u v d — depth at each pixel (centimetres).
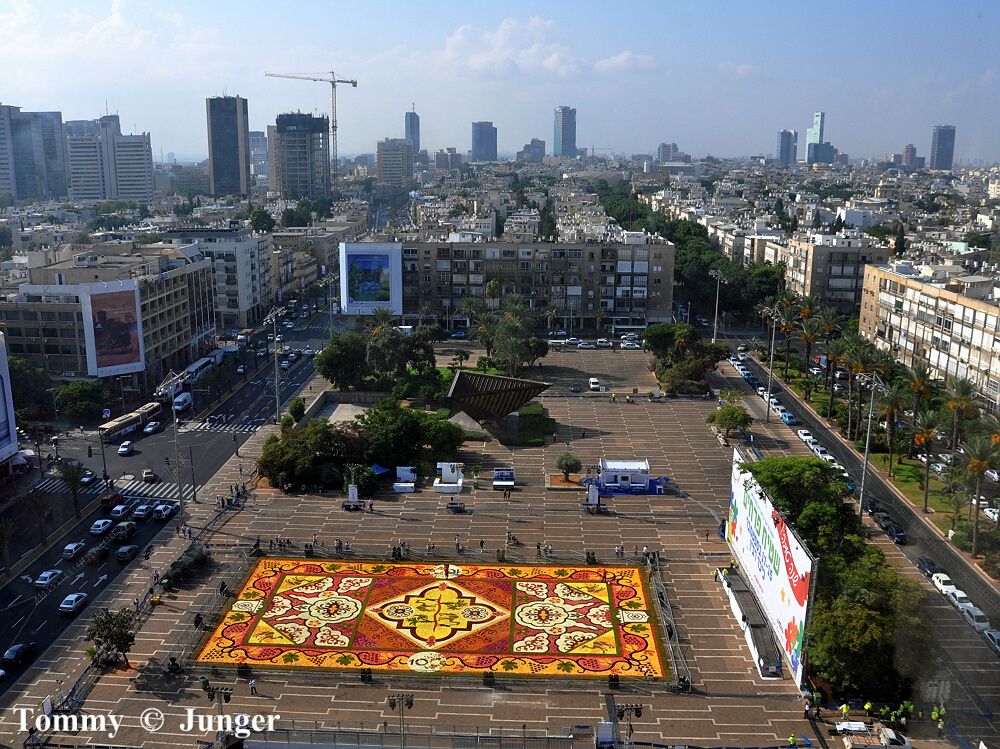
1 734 10194
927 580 13850
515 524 16138
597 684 11194
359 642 12150
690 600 13338
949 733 10156
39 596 13462
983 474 14425
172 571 13825
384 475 18438
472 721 10438
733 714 10600
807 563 10606
